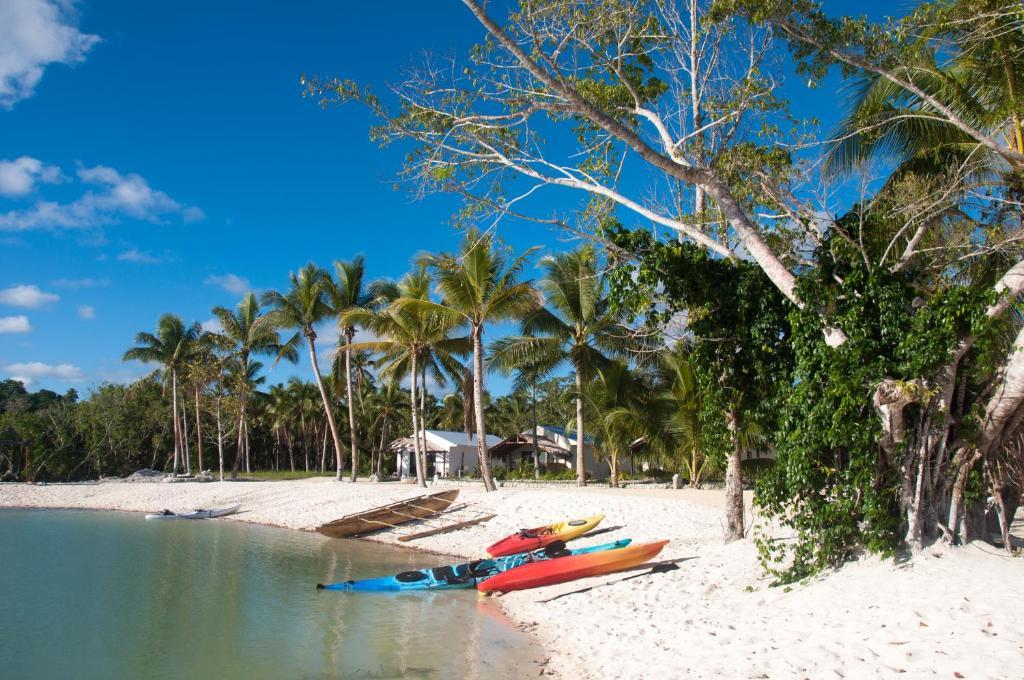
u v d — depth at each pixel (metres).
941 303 9.38
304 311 40.66
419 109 12.13
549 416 71.56
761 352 12.41
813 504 10.26
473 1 10.02
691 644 9.15
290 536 25.67
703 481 32.81
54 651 11.26
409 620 12.85
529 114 12.16
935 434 9.53
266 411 69.56
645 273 12.34
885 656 7.09
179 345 50.12
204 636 12.02
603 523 20.41
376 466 57.22
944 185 12.21
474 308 28.03
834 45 11.51
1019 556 9.05
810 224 11.29
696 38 13.27
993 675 6.18
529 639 11.37
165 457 60.88
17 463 52.94
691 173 11.27
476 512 24.53
